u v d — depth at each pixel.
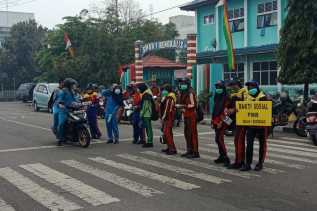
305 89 18.27
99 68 37.28
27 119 23.44
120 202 6.97
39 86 30.66
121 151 12.23
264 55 25.11
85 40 37.34
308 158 10.90
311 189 7.71
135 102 13.62
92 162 10.52
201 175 8.90
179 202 6.92
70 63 36.38
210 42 29.56
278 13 24.27
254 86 9.33
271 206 6.68
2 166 10.14
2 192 7.75
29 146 13.41
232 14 27.88
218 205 6.74
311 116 13.28
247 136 9.33
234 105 9.66
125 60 37.59
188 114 10.91
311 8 17.36
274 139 14.91
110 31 39.06
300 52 17.67
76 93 14.35
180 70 31.30
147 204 6.84
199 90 27.72
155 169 9.56
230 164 9.78
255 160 10.62
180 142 14.01
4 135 16.28
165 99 11.62
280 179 8.50
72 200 7.14
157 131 17.33
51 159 11.02
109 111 13.91
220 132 10.01
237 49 25.80
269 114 9.12
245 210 6.48
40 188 7.98
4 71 56.81
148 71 31.03
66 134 13.45
